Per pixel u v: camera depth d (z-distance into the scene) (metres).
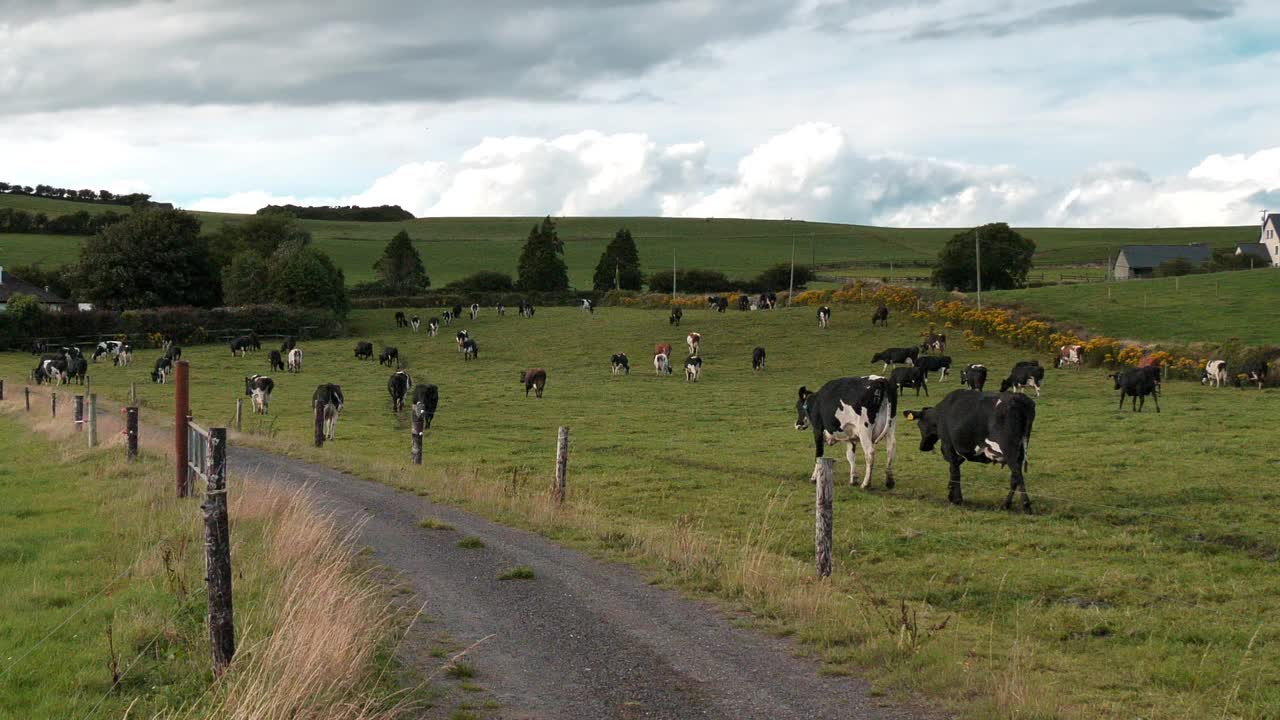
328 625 8.68
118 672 8.42
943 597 12.94
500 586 12.12
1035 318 67.88
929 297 74.62
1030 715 7.97
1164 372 50.41
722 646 9.86
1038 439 29.53
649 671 9.12
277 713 7.18
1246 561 14.55
